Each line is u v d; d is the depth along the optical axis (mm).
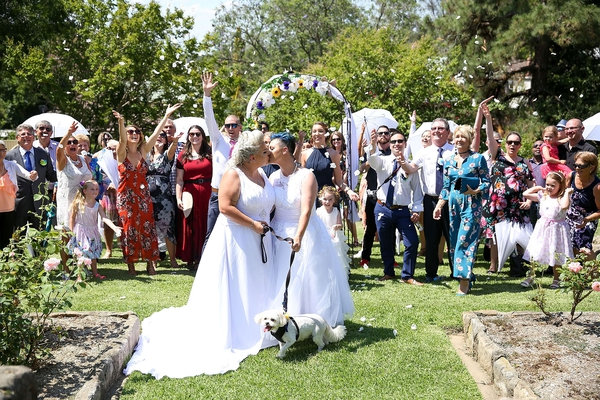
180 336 5527
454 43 26656
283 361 5164
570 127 8914
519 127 25000
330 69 24766
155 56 22125
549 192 7676
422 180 8156
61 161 8164
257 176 5609
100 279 8148
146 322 5949
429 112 19844
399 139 7844
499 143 8906
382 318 6336
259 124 9383
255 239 5531
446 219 8172
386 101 20031
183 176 8938
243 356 5258
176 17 22609
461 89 21453
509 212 8562
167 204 9008
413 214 7945
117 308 6629
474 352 5379
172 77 22094
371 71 20266
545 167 8766
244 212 5520
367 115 13953
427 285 7879
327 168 8469
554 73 25703
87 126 23297
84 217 8070
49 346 5113
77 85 22234
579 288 5605
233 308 5445
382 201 8133
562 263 7547
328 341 5543
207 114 8023
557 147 9016
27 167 9164
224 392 4605
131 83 21938
